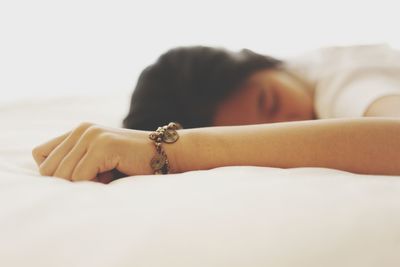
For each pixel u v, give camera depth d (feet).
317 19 4.56
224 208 1.09
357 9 4.52
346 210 1.05
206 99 2.56
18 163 1.89
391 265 0.92
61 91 4.63
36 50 4.56
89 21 4.56
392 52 2.80
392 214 1.03
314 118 2.63
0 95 4.56
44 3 4.49
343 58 2.75
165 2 4.55
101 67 4.64
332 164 1.57
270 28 4.59
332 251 0.95
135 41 4.60
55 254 1.01
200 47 2.64
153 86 2.56
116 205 1.16
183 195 1.19
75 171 1.60
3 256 1.01
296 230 1.00
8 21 4.48
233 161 1.62
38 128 2.72
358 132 1.59
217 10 4.57
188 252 0.98
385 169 1.55
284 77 2.67
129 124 2.57
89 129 1.68
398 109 2.16
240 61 2.63
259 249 0.97
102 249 1.01
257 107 2.59
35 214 1.13
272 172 1.39
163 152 1.65
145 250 0.99
